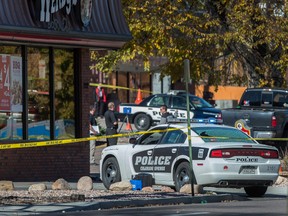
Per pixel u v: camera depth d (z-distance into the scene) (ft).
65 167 158.92
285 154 179.93
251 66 220.84
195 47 217.56
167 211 108.99
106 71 225.35
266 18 214.28
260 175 129.59
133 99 360.69
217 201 126.00
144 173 137.59
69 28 149.48
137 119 272.92
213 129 134.31
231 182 128.16
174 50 214.69
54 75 157.58
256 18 214.28
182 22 211.61
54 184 137.18
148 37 215.92
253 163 129.08
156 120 270.46
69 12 149.18
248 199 130.93
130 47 216.54
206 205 118.93
